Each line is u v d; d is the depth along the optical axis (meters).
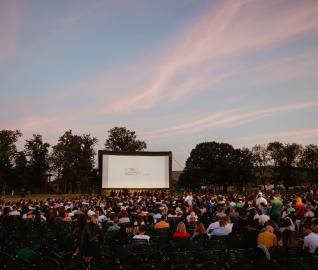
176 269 9.23
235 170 110.94
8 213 22.30
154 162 53.25
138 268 9.56
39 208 27.19
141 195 45.44
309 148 120.94
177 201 29.38
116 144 135.62
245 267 9.48
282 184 123.69
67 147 130.12
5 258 9.70
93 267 10.34
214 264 9.20
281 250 11.06
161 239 15.38
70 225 19.47
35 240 14.35
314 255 10.30
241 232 13.35
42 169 130.00
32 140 130.00
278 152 119.88
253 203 21.77
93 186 124.56
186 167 114.88
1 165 120.25
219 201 26.84
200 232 14.05
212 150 112.31
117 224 17.02
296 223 16.94
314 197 29.84
